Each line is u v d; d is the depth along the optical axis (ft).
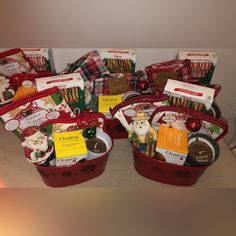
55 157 2.10
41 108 2.15
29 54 2.60
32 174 2.45
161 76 2.56
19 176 2.43
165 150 2.08
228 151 2.78
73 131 2.21
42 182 2.38
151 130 2.22
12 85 2.48
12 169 2.48
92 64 2.52
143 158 2.24
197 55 2.64
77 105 2.39
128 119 2.33
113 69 2.67
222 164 2.64
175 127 2.23
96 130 2.27
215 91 2.32
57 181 2.26
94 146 2.23
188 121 2.18
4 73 2.52
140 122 2.24
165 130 2.21
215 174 2.53
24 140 2.08
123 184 2.38
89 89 2.55
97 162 2.24
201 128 2.26
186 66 2.54
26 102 2.09
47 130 2.19
